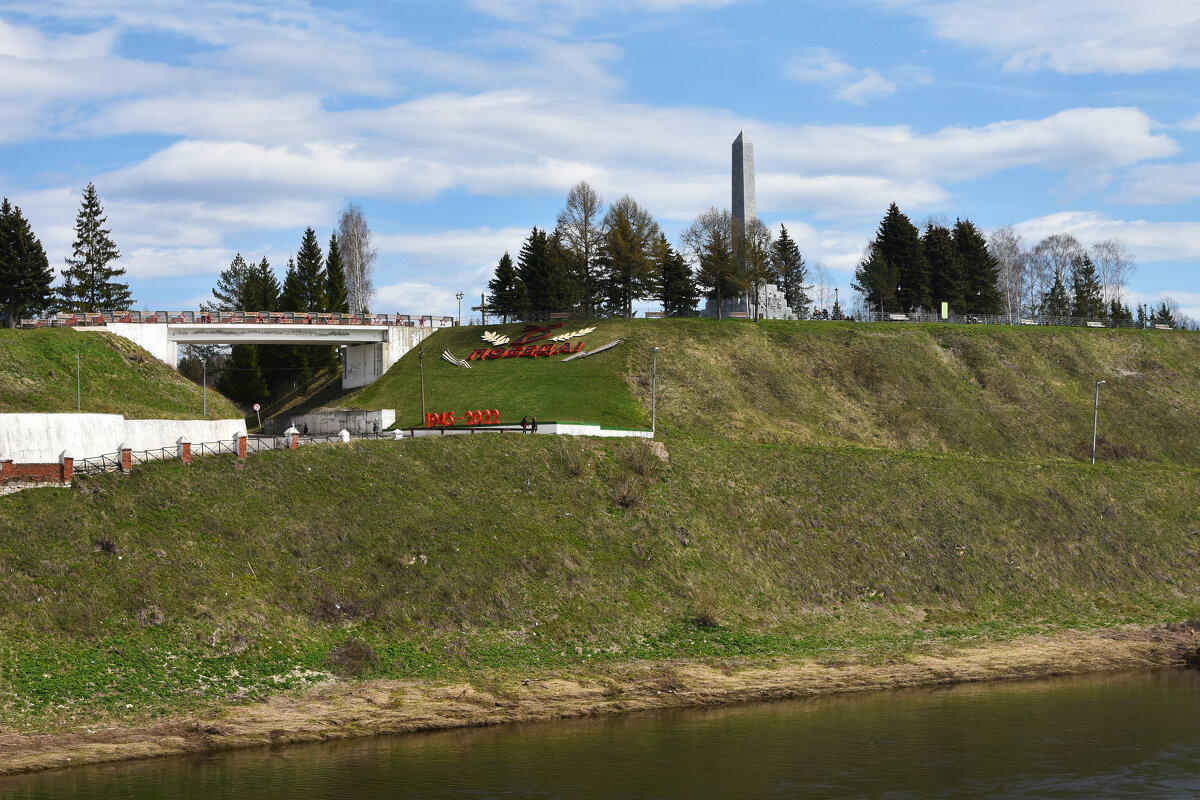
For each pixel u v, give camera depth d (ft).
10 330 343.26
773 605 243.81
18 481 211.61
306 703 178.91
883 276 527.40
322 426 387.34
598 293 510.58
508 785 147.33
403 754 160.66
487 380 393.91
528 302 476.13
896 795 144.77
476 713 180.34
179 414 335.88
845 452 317.83
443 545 232.12
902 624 244.22
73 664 175.73
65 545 199.21
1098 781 151.02
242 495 230.27
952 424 385.29
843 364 415.64
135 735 162.20
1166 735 173.78
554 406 358.64
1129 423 406.41
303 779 148.36
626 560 245.65
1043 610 259.39
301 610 203.62
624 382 377.50
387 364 426.10
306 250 520.83
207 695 176.65
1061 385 428.97
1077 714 186.91
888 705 193.26
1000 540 283.59
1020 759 160.56
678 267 492.54
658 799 142.31
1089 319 561.43
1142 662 228.02
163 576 199.11
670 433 339.77
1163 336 483.51
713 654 217.97
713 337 421.59
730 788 146.82
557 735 171.94
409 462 263.08
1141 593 274.77
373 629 204.03
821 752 163.63
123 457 227.40
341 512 233.35
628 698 192.13
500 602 220.43
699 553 255.09
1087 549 288.10
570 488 268.82
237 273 613.52
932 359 429.79
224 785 145.28
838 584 255.29
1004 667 220.02
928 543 276.00
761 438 344.28
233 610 196.65
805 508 281.95
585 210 504.02
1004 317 535.19
